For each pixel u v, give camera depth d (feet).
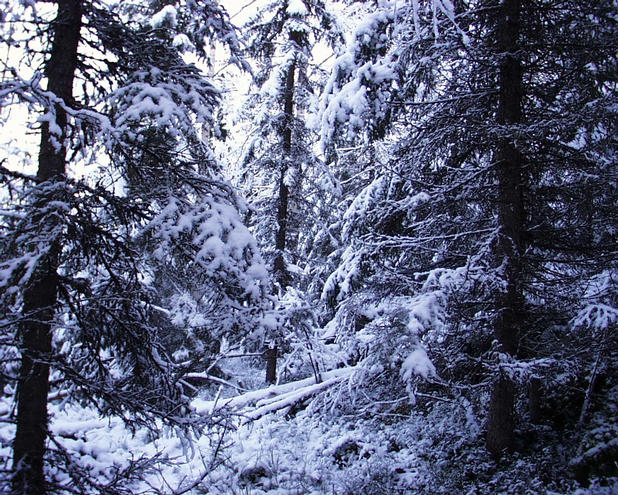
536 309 24.34
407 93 27.73
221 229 16.47
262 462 26.84
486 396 29.58
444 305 20.65
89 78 17.97
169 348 35.37
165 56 18.28
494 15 26.30
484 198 25.90
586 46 22.35
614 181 22.20
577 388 25.46
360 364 32.35
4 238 12.66
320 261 51.78
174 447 29.35
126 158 17.17
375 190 32.04
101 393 14.06
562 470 21.62
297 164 44.42
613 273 24.45
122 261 16.46
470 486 22.18
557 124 20.97
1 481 11.86
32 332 14.15
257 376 50.19
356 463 27.04
